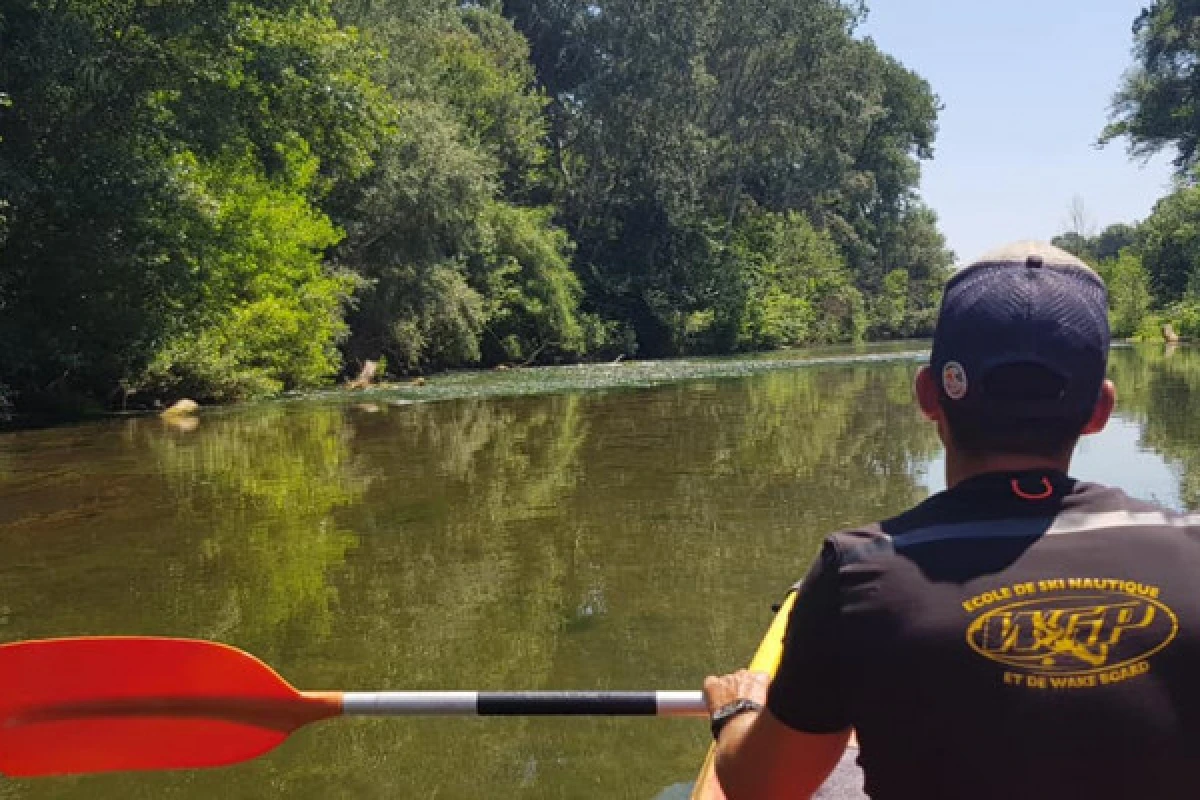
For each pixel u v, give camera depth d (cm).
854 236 5188
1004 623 131
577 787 341
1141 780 127
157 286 1591
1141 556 134
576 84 3712
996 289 144
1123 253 4778
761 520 723
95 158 1473
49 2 1450
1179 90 4112
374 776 354
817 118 4162
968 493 143
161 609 542
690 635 485
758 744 153
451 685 428
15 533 724
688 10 3434
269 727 277
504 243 2842
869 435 1156
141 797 343
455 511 771
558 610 527
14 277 1542
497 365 2891
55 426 1387
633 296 3594
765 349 4062
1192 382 1692
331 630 503
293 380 1992
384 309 2298
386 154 2202
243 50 1581
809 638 143
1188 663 129
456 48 3019
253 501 823
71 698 280
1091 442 1005
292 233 1848
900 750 134
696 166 3675
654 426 1285
